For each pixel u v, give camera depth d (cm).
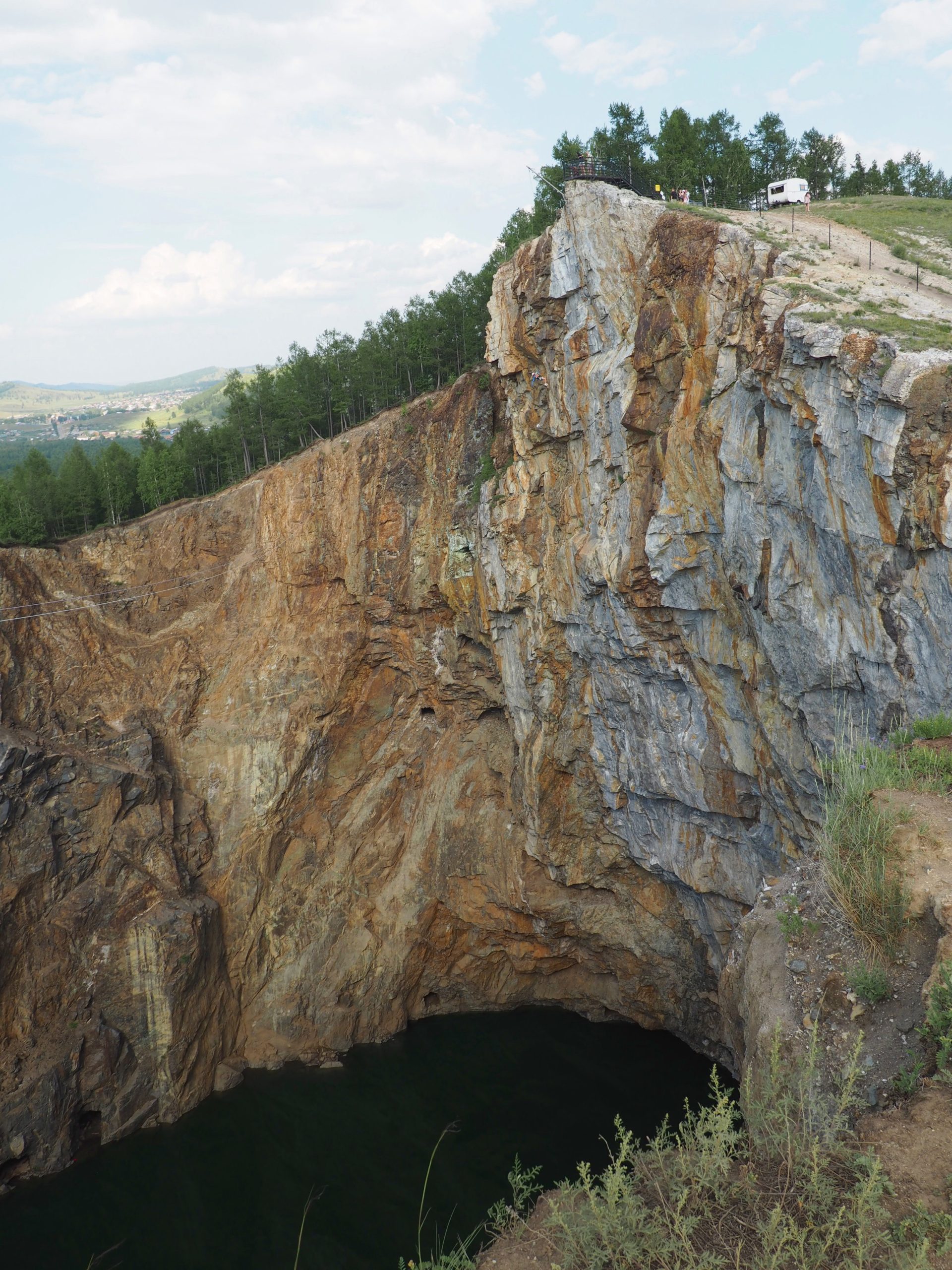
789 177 5947
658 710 3466
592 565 3459
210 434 7350
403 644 4775
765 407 2644
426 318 6109
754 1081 1213
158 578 5175
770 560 2667
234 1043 4500
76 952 4166
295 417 6412
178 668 4944
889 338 2250
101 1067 4034
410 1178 3572
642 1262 897
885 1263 821
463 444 4453
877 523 2258
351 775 4916
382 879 4738
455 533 4403
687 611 3116
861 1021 1163
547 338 3706
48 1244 3441
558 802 4078
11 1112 3772
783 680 2714
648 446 3209
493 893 4456
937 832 1329
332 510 4888
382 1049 4519
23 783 4197
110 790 4406
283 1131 3991
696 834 3544
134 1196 3681
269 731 4781
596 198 3388
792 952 1327
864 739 1991
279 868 4759
